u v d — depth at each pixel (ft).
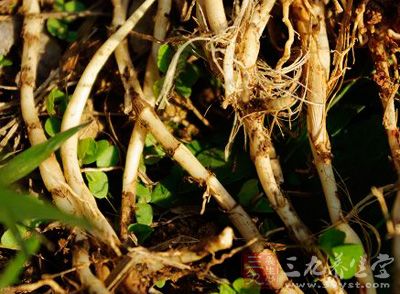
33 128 1.47
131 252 1.26
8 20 1.64
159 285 1.35
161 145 1.42
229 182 1.49
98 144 1.50
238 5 1.42
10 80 1.62
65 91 1.59
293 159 1.50
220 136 1.55
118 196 1.50
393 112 1.40
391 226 1.30
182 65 1.51
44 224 1.40
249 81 1.38
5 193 1.11
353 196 1.46
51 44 1.67
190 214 1.47
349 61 1.54
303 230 1.36
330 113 1.52
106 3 1.70
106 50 1.45
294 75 1.43
